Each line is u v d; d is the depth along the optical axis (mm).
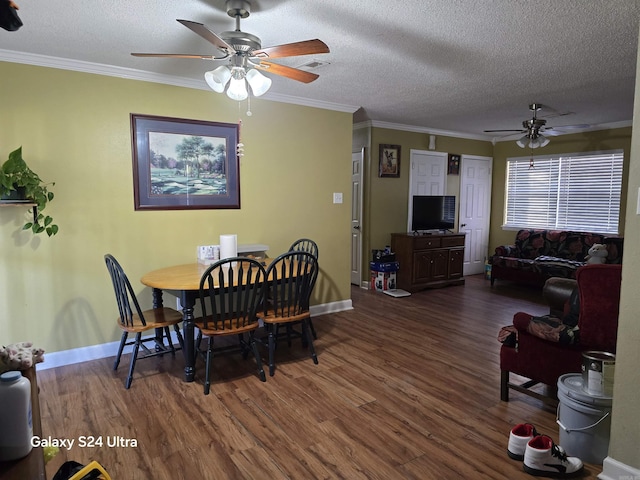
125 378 2951
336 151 4574
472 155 6816
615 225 5594
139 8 2217
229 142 3830
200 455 2080
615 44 2697
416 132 6082
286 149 4191
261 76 2320
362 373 3049
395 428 2328
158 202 3510
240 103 3859
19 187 2770
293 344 3668
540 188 6461
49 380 2912
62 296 3164
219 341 3766
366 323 4266
